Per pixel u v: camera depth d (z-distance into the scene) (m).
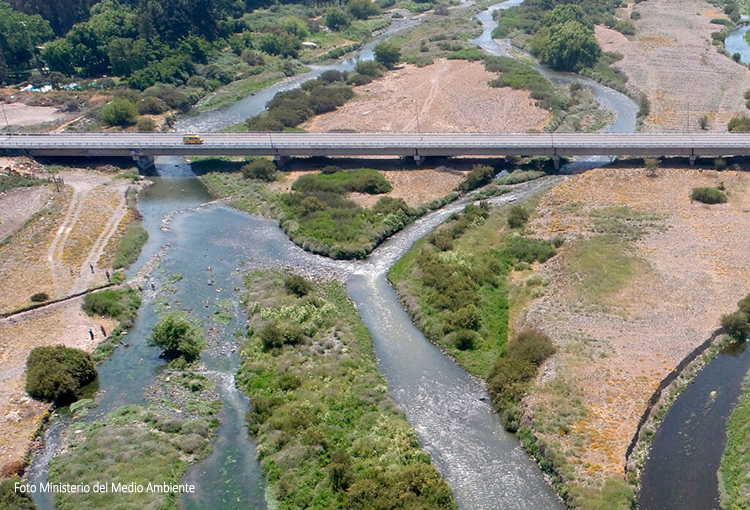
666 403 61.81
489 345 72.38
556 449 56.66
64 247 94.25
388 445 58.50
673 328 71.62
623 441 57.19
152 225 103.88
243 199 110.62
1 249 93.38
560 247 88.81
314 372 68.25
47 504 54.25
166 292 85.31
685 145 111.00
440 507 51.75
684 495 52.72
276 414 62.44
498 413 63.09
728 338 70.25
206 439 61.16
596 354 68.00
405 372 69.44
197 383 68.19
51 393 65.69
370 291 83.94
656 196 101.38
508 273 84.69
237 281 87.31
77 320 78.62
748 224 91.81
